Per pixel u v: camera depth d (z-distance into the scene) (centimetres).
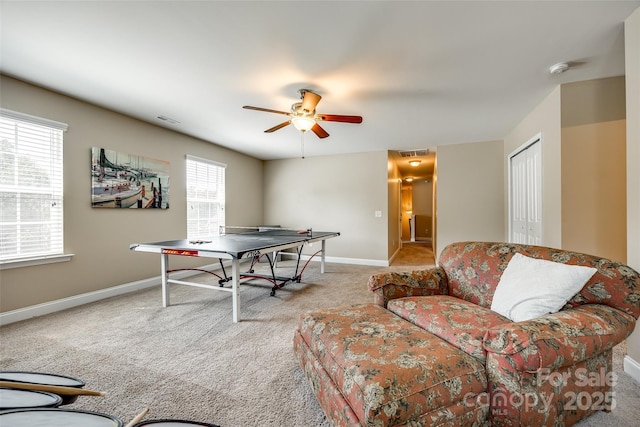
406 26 186
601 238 251
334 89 278
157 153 396
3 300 252
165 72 246
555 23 182
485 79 256
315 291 360
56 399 33
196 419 142
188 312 283
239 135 445
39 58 224
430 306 171
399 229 774
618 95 249
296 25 186
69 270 297
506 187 446
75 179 301
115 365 187
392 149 538
